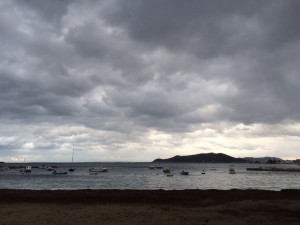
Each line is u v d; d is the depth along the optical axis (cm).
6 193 3438
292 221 1956
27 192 3566
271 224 1872
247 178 10925
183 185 7300
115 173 14650
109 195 3241
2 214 2131
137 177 11125
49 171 16125
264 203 2697
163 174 13738
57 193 3456
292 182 8912
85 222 1902
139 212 2223
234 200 2914
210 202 2769
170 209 2359
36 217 2036
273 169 18438
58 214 2142
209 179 10106
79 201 2830
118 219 1988
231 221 1944
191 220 1964
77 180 9056
